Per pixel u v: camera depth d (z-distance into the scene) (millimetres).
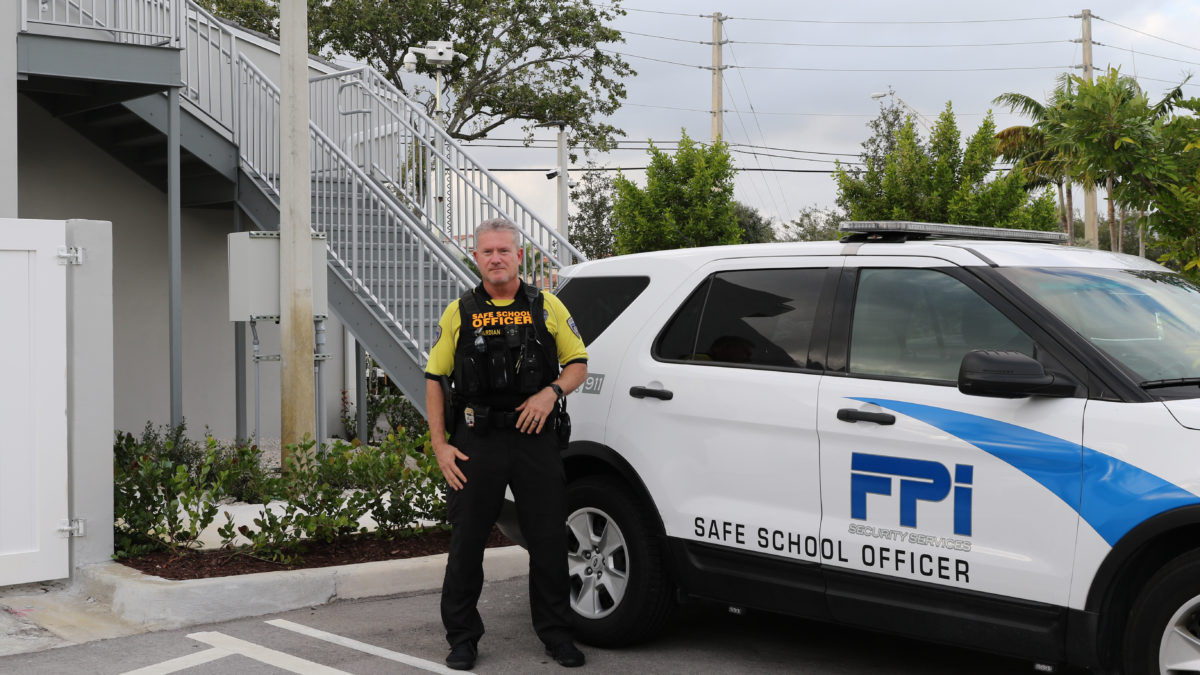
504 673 4898
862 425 4406
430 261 10406
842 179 17875
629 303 5418
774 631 5570
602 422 5281
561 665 4988
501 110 31328
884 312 4586
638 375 5207
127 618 5668
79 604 5898
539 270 10977
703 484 4898
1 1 8789
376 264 11133
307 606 5984
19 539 5980
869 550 4363
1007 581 4012
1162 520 3670
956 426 4172
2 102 8797
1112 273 4684
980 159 16672
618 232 18750
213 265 13477
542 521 4961
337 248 11070
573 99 31062
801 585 4578
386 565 6297
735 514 4766
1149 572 3854
